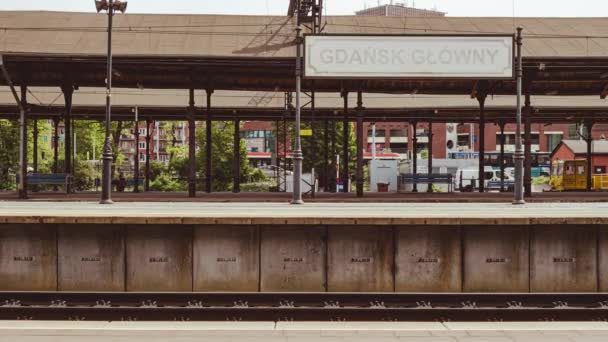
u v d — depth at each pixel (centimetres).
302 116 3975
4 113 3981
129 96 3875
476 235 1409
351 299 1269
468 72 2516
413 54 2519
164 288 1409
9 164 4656
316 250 1410
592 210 1902
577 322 1146
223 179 5188
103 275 1409
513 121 4391
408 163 5931
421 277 1409
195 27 3086
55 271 1409
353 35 2512
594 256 1403
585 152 5375
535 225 1404
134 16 3269
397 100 3875
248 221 1351
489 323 1137
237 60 2661
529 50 2848
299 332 1052
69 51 2714
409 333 1048
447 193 3425
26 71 2791
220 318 1157
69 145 3108
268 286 1407
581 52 2830
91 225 1408
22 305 1238
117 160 5119
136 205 2225
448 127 10806
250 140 9894
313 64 2519
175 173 5516
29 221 1352
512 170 6794
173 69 2956
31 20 3166
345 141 3347
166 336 1016
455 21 3319
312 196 2809
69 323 1117
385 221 1351
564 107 3769
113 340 988
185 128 9725
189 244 1409
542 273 1405
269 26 3141
